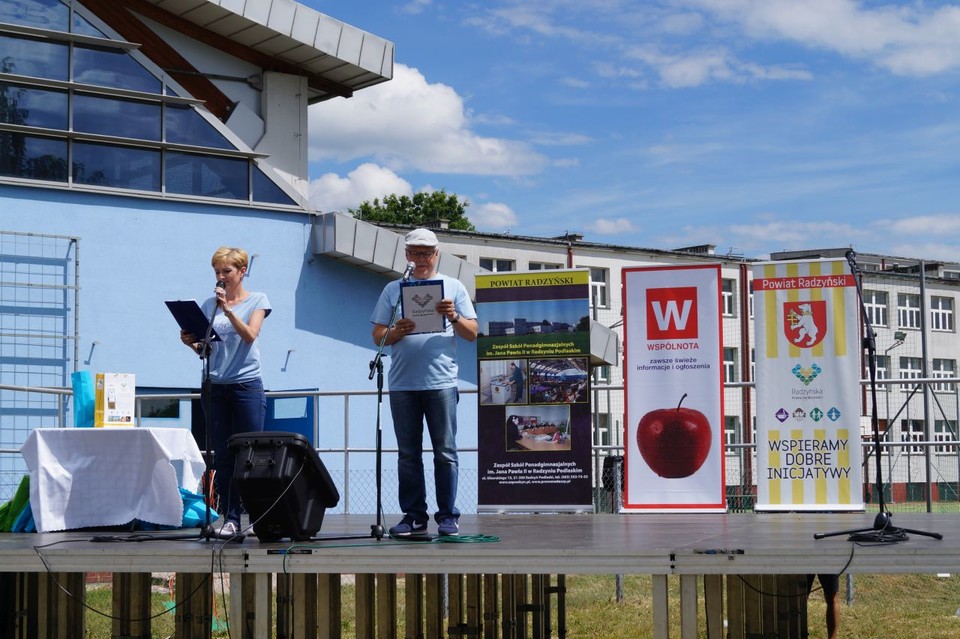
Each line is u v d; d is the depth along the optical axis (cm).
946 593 1254
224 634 1002
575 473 1043
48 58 1675
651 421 1005
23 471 1611
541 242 4534
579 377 1050
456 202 5981
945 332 5294
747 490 1398
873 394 682
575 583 1348
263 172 1861
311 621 679
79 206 1691
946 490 1440
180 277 1767
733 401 3953
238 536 665
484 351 1070
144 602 753
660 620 588
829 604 814
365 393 1272
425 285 657
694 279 1005
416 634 756
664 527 796
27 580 827
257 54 1902
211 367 723
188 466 833
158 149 1762
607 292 4653
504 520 916
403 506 686
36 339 1641
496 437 1060
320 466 675
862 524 801
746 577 793
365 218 5906
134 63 1744
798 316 991
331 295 1922
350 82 2038
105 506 796
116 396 870
